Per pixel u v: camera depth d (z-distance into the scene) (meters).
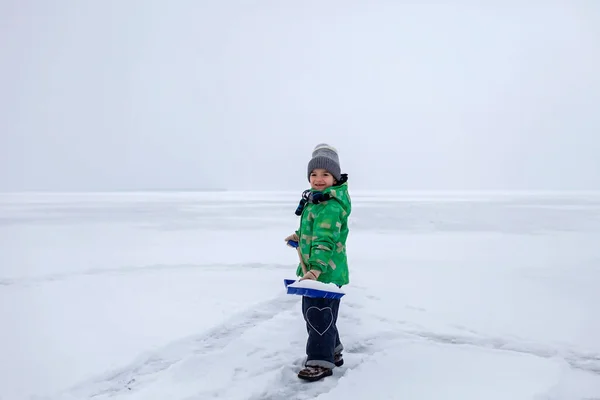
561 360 2.60
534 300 4.23
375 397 2.09
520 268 6.15
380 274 5.64
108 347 2.97
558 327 3.33
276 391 2.21
